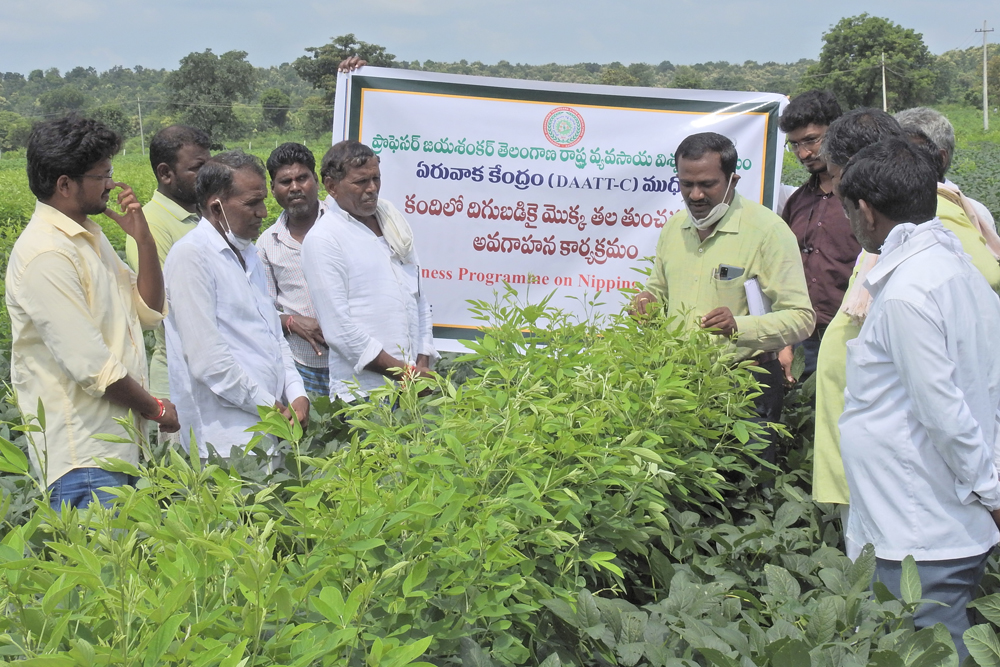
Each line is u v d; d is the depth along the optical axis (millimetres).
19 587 1586
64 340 2939
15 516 2969
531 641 2244
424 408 3516
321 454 3551
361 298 4184
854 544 2895
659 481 2809
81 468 3059
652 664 2160
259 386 3627
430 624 1972
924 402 2521
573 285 5340
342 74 5230
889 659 2047
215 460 3055
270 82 178625
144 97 165750
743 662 2027
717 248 3936
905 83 75875
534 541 2242
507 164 5258
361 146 4148
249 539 2021
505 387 2965
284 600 1564
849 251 4680
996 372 2609
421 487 2125
